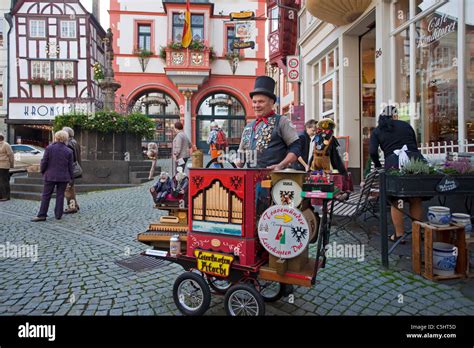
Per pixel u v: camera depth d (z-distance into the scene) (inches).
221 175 97.1
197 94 868.6
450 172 137.9
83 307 111.6
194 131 867.4
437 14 212.7
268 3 611.8
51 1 984.9
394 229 186.5
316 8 293.4
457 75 195.0
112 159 452.1
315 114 428.5
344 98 329.4
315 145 210.7
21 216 262.2
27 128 1034.1
